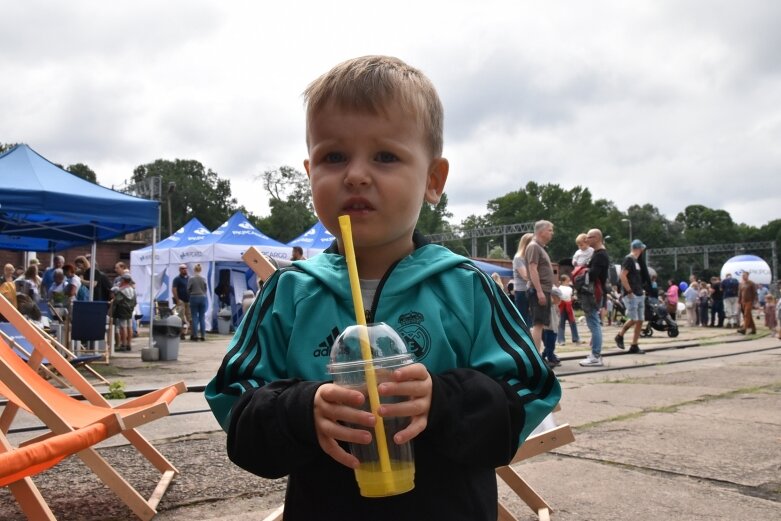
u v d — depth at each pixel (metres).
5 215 9.48
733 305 19.62
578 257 9.23
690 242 116.56
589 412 4.61
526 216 107.69
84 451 2.36
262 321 1.30
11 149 8.49
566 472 3.05
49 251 12.67
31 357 3.09
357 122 1.19
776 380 6.40
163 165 85.56
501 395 1.10
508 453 1.09
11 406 2.84
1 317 6.92
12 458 1.69
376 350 1.00
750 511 2.48
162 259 18.42
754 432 3.89
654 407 4.82
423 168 1.25
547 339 7.67
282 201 74.31
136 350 11.96
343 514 1.15
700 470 3.05
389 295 1.24
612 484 2.84
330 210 1.21
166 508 2.55
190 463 3.23
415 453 1.14
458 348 1.23
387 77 1.21
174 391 2.81
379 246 1.28
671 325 13.88
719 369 7.49
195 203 84.44
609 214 118.50
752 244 79.56
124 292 11.39
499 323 1.25
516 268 7.92
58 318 9.10
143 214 8.55
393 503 1.14
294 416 1.03
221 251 16.92
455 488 1.15
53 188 7.98
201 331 14.36
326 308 1.26
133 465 3.23
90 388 3.05
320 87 1.23
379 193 1.19
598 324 7.84
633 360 8.55
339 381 1.00
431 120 1.27
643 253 9.73
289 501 1.22
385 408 0.97
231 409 1.17
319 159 1.23
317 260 1.34
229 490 2.78
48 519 1.90
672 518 2.41
